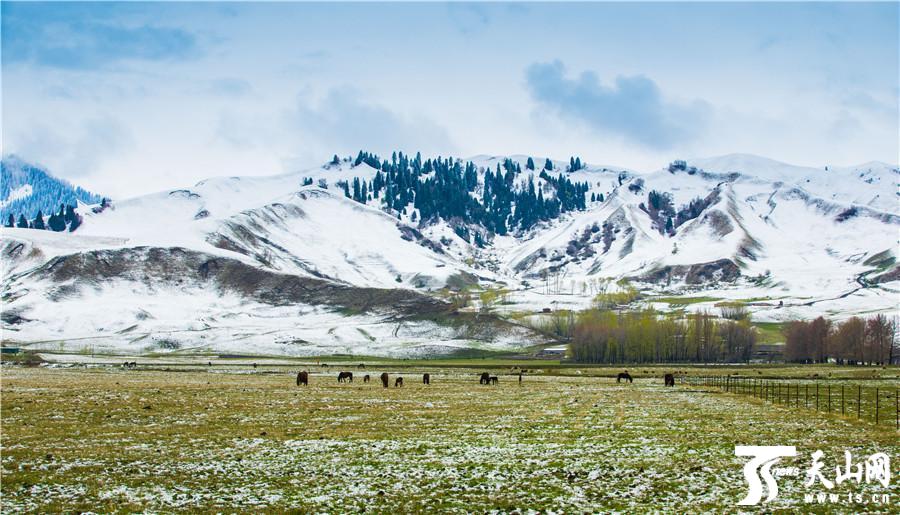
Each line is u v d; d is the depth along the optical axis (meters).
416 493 37.66
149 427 59.59
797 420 65.94
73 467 43.25
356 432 57.38
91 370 170.50
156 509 34.75
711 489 38.09
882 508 34.66
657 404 83.69
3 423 61.00
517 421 65.38
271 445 51.03
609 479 40.47
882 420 66.12
